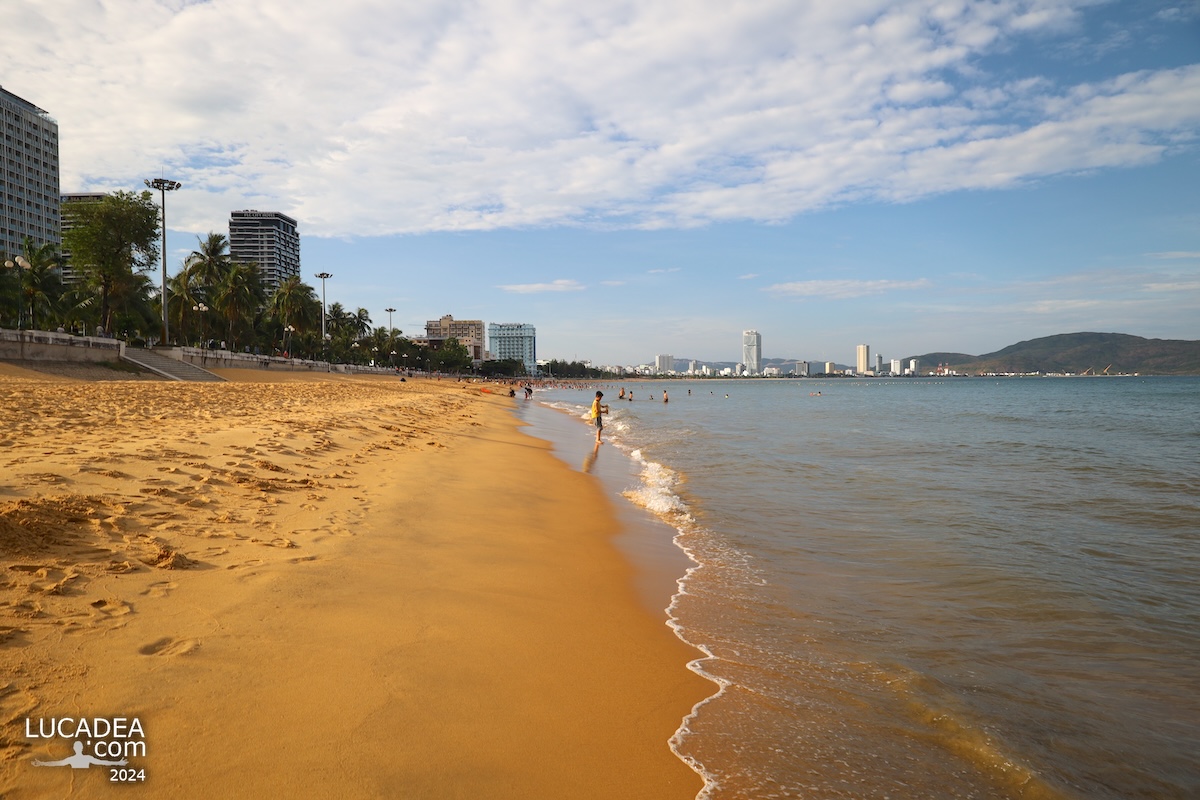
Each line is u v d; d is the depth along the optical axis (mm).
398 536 7770
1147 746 4133
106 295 56375
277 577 5672
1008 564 8039
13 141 137500
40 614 4301
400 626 5094
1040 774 3736
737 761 3803
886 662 5277
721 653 5395
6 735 3086
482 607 5824
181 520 6762
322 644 4559
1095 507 11648
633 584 7199
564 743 3801
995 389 125938
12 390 20094
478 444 20641
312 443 13531
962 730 4199
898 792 3580
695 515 11141
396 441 17359
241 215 167125
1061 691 4855
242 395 28422
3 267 48312
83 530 5832
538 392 119062
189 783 2971
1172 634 5914
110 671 3789
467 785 3258
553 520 10352
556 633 5484
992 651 5551
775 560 8352
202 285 75500
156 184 54344
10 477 6969
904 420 38656
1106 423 34031
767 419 40656
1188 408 49344
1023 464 17641
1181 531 9789
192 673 3910
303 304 92250
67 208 53938
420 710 3885
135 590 4922
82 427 11867
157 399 21203
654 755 3795
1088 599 6789
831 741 4082
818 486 14148
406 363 163250
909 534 9703
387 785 3146
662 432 30250
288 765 3189
